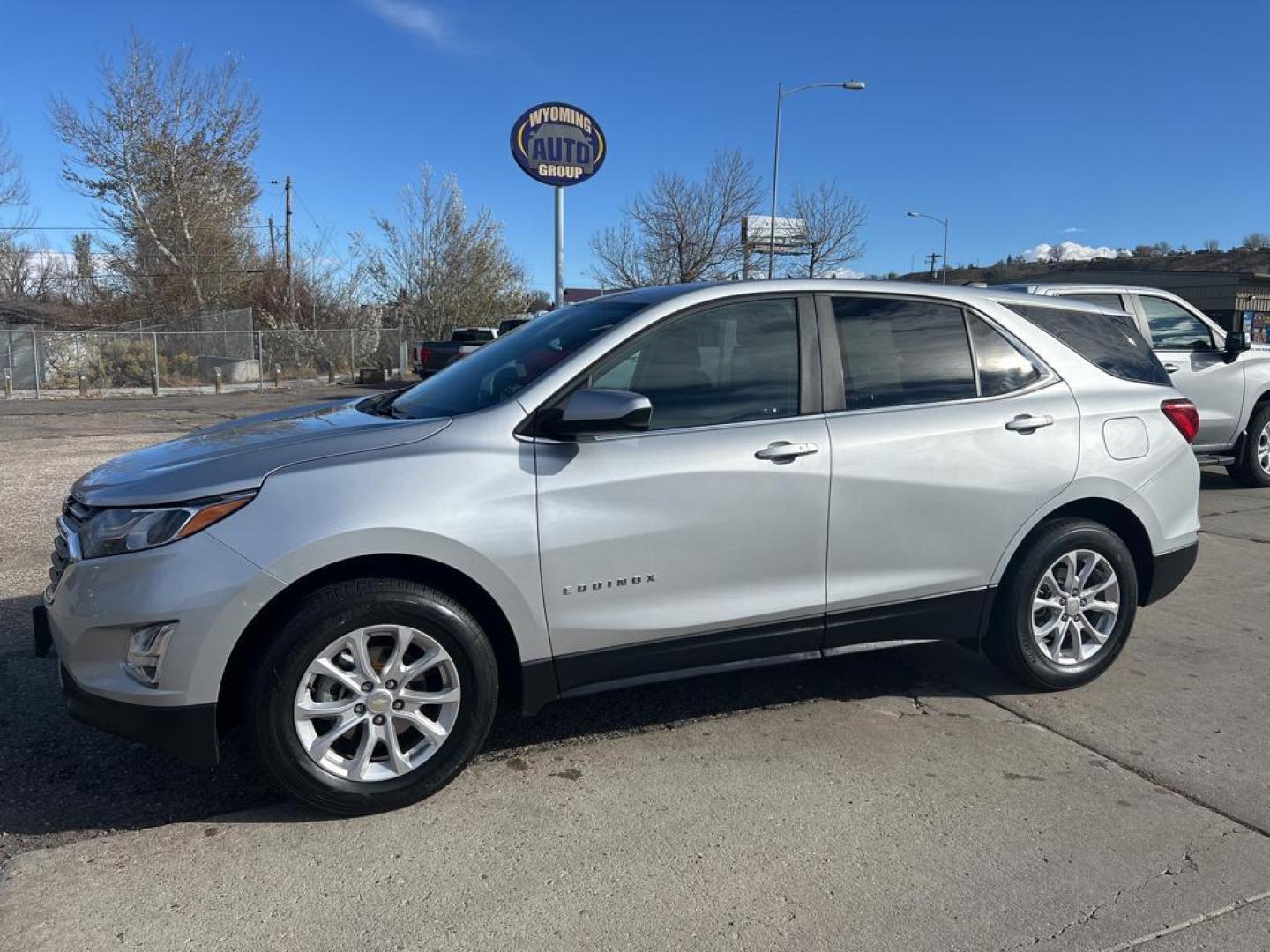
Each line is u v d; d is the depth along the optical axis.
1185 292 41.00
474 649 3.10
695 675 3.49
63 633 2.92
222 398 24.09
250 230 36.75
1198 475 4.36
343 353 32.47
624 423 3.07
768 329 3.62
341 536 2.87
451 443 3.10
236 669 3.01
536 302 43.31
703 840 2.95
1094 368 4.18
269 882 2.71
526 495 3.11
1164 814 3.11
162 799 3.19
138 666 2.83
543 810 3.13
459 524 3.01
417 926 2.52
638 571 3.29
